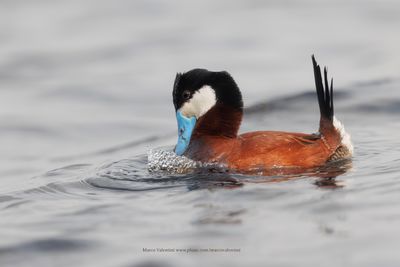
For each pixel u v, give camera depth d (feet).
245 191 32.27
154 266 24.97
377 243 25.02
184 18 89.86
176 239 27.12
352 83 61.26
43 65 74.84
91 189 35.94
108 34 84.23
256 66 70.74
